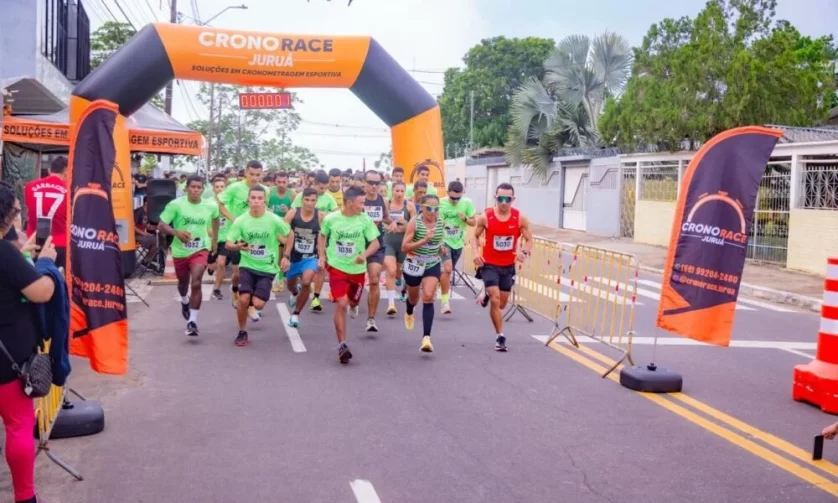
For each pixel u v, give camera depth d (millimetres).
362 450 6012
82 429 6238
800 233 19094
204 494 5117
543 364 9008
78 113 14086
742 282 17359
